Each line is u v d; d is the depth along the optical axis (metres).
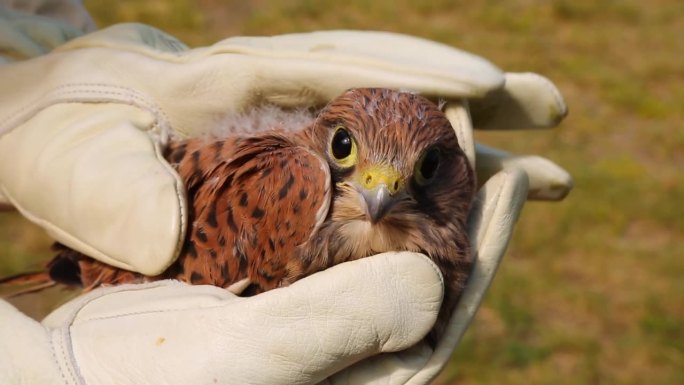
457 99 0.50
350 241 0.50
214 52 0.52
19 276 0.55
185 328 0.47
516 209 0.51
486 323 0.92
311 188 0.49
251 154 0.50
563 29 1.60
